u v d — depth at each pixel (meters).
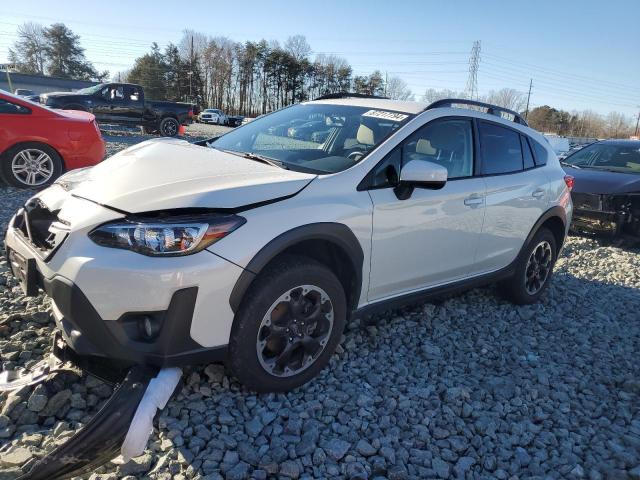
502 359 3.73
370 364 3.42
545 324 4.54
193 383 2.90
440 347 3.81
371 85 83.62
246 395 2.86
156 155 3.15
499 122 4.38
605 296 5.50
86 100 18.55
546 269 4.98
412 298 3.65
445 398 3.09
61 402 2.62
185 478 2.24
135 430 2.20
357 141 3.45
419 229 3.44
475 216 3.89
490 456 2.64
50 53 84.56
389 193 3.24
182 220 2.44
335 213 2.91
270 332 2.72
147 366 2.45
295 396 2.94
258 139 3.82
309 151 3.48
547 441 2.82
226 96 85.56
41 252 2.68
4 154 7.39
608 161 9.00
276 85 85.19
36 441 2.38
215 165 3.00
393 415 2.88
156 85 77.81
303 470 2.39
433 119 3.70
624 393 3.42
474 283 4.17
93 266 2.36
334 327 3.03
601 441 2.87
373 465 2.46
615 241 7.98
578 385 3.50
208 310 2.46
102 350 2.44
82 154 7.90
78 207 2.65
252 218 2.60
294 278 2.73
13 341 3.16
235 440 2.51
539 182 4.61
